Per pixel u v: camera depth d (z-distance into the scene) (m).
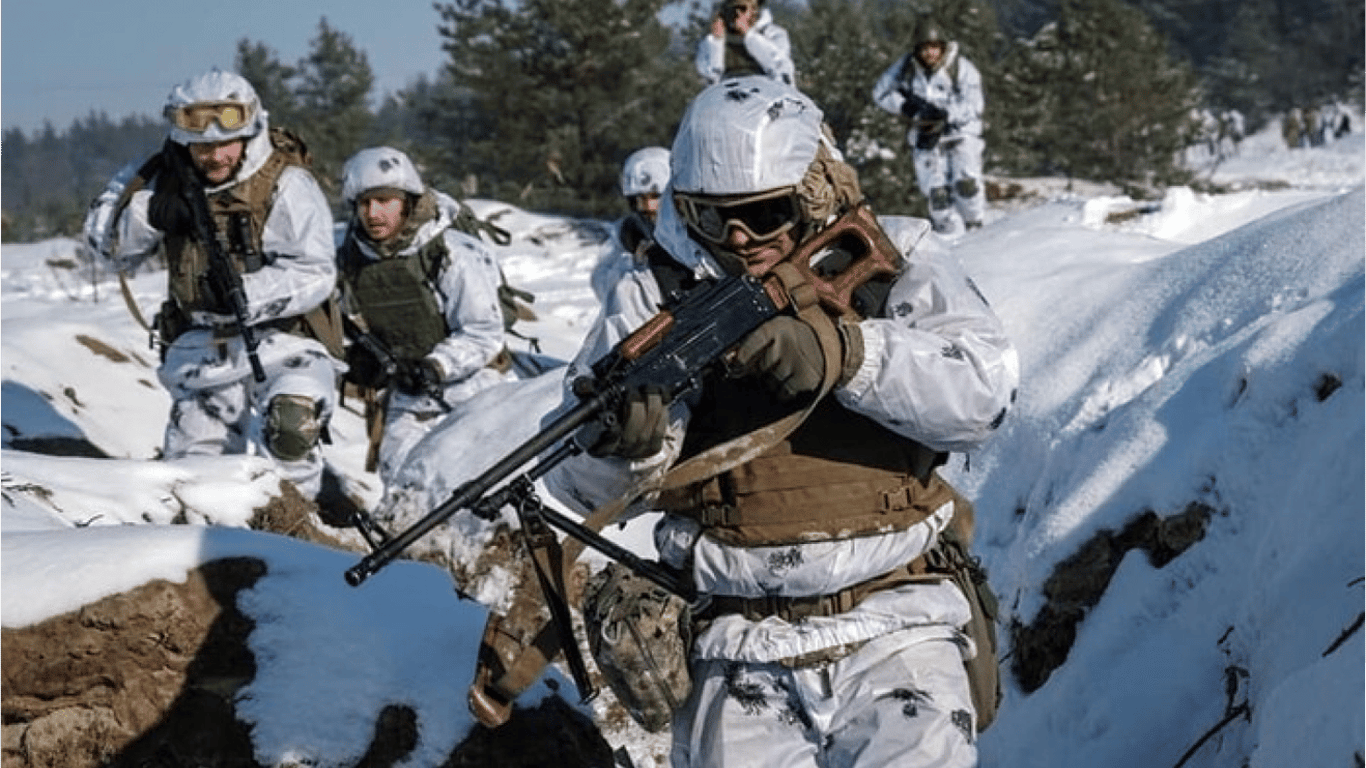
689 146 3.39
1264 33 57.97
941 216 12.73
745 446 3.41
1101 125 26.19
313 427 6.64
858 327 3.36
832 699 3.51
